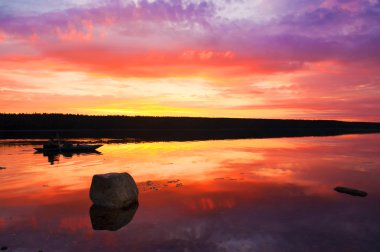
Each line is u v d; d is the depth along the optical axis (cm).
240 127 9875
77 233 741
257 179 1379
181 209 930
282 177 1430
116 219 840
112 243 685
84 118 8319
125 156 2230
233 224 808
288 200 1034
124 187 967
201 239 709
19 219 838
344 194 1116
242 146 3138
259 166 1764
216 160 2016
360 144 3375
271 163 1886
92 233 741
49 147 2597
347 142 3697
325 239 712
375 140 4050
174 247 666
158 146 3130
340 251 652
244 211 915
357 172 1570
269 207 954
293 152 2533
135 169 1638
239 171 1590
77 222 816
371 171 1600
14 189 1168
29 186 1216
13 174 1476
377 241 702
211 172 1555
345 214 888
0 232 746
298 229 774
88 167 1700
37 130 7125
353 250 657
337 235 735
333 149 2795
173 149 2803
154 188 1191
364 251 652
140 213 894
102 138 4425
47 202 998
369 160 2025
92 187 976
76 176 1428
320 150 2703
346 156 2245
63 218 848
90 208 936
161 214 885
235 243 689
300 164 1845
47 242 688
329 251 652
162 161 1956
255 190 1170
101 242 689
